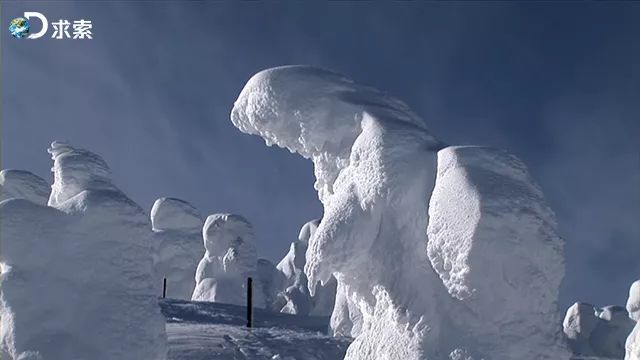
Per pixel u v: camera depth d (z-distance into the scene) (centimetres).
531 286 1045
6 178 2223
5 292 1069
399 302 1140
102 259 1129
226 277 3731
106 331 1094
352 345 1247
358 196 1213
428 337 1094
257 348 1588
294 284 3988
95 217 1137
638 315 2505
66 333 1077
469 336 1053
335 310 1895
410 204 1173
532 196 1084
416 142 1209
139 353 1108
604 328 2534
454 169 1098
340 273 1221
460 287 1054
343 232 1195
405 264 1155
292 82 1312
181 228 4519
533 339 1045
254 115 1332
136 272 1151
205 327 1886
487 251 1038
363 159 1214
